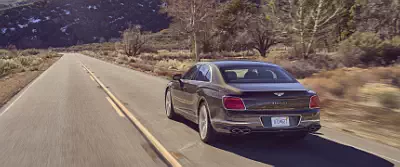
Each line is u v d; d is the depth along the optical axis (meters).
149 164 5.82
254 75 6.95
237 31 51.22
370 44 24.42
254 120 6.07
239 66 7.23
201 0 41.94
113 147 6.87
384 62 22.98
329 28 26.41
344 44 24.42
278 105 6.14
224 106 6.22
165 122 9.16
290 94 6.21
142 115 10.20
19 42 168.25
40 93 15.99
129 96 14.50
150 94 15.16
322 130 8.27
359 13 33.47
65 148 6.84
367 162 5.84
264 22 40.56
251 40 45.00
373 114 9.35
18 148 6.90
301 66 21.47
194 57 49.16
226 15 52.12
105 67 37.44
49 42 174.00
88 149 6.75
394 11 29.44
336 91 12.32
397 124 8.38
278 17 28.48
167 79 22.67
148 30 178.12
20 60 48.06
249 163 5.79
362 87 12.42
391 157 6.13
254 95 6.10
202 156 6.19
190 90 7.82
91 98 13.99
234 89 6.30
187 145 6.92
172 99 9.26
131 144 7.07
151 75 26.20
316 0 25.64
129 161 5.99
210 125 6.72
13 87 19.45
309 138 7.49
